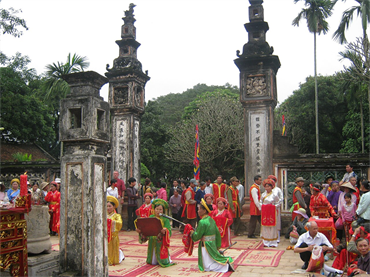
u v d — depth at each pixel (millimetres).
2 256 4414
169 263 6730
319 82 26469
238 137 25375
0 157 23188
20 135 24344
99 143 5664
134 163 12359
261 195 9227
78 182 5324
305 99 27078
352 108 24031
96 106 5551
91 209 5250
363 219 6309
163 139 30094
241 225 10469
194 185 10914
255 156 10828
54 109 27703
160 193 11078
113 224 6746
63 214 5344
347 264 5676
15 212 4531
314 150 27031
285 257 7312
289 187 10547
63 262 5246
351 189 7305
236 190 10312
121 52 12977
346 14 18312
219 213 8258
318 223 6789
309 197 9438
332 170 10250
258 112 10961
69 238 5270
